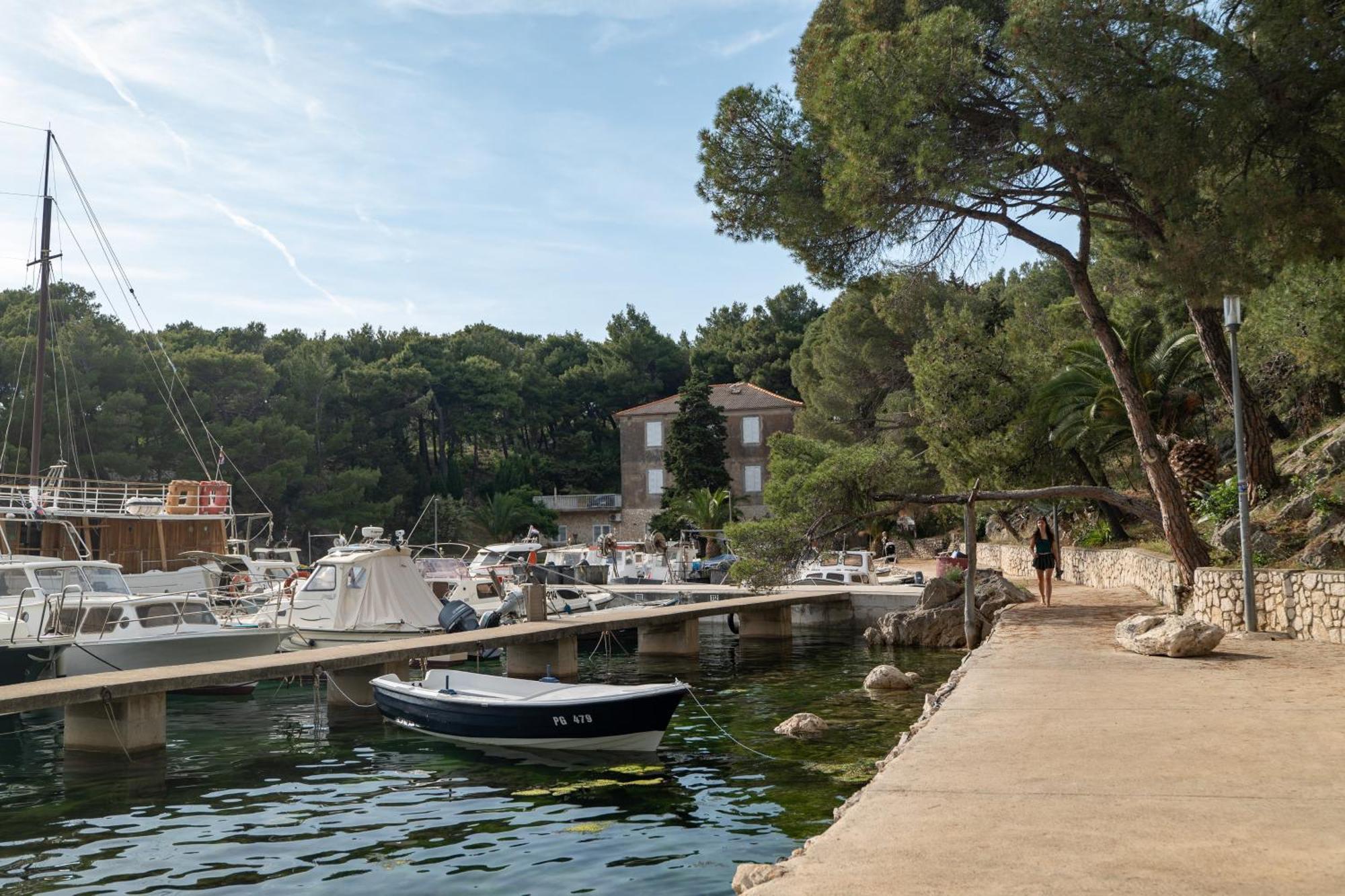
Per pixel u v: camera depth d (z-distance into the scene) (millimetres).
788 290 97312
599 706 15305
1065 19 16672
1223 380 21938
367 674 20703
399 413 86938
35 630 21453
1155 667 12945
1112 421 28766
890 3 20609
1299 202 15234
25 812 12703
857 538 60219
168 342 78688
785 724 16891
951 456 30891
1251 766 7137
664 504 77000
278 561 40094
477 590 33062
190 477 64750
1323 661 12922
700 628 37344
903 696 20516
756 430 76438
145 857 10734
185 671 17250
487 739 16406
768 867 5613
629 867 9992
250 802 13109
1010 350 31797
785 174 21109
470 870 10047
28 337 60688
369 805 12859
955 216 20875
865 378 59125
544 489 94562
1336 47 14969
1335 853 5094
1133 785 6648
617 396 100375
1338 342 19125
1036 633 18078
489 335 108188
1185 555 20078
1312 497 18969
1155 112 15891
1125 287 42219
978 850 5262
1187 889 4582
